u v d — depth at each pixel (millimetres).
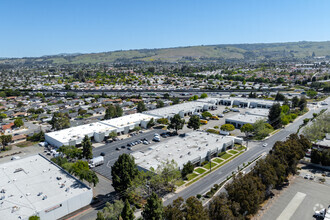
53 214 71375
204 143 120625
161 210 61906
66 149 111625
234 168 103812
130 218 62094
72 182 84562
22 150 128375
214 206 61188
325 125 142000
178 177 88188
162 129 161250
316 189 87062
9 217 65875
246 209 65188
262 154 117688
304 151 103875
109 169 105375
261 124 140375
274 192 85125
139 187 80188
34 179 86188
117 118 170750
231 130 146625
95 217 73438
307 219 71000
